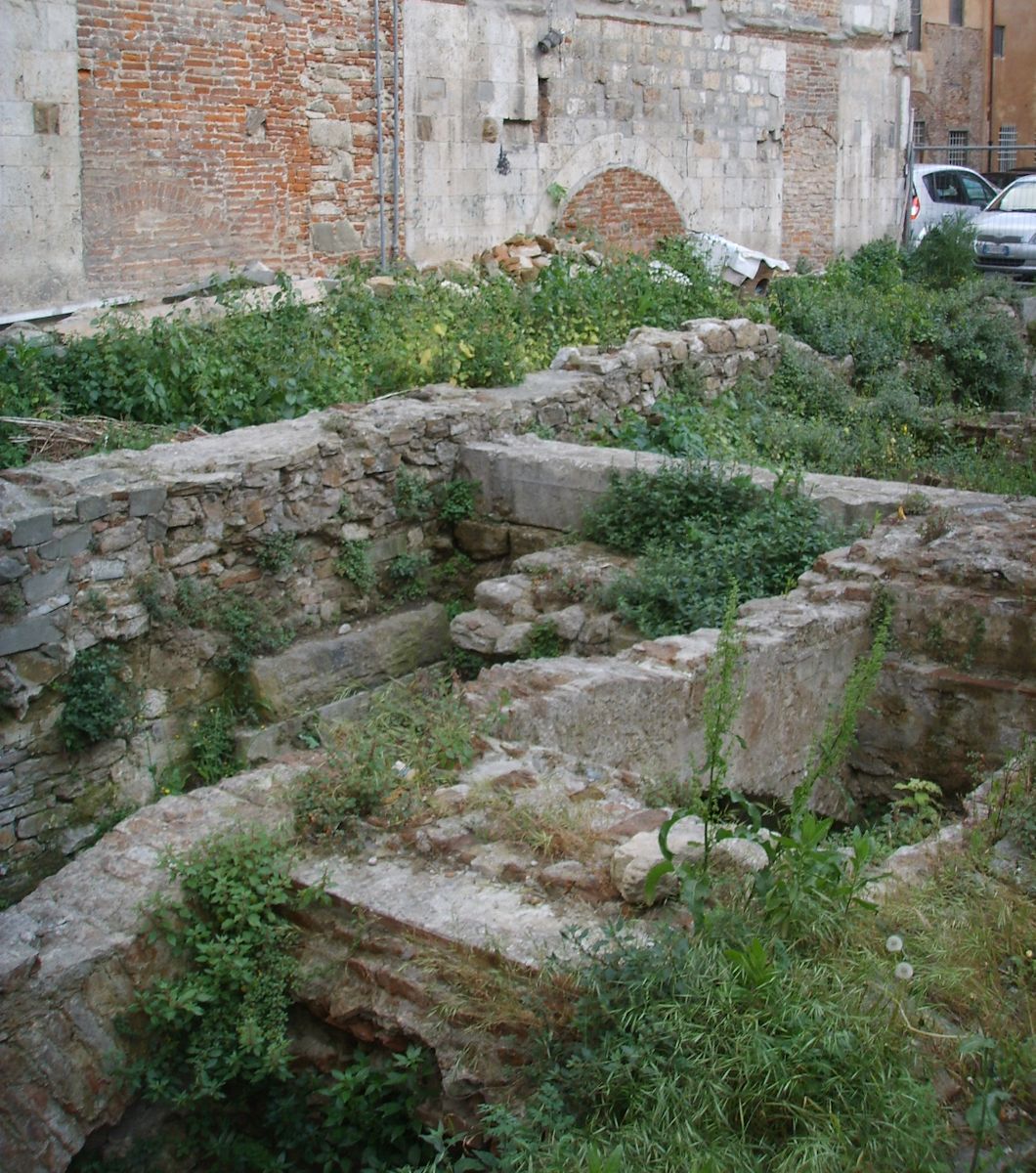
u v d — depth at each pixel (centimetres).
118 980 406
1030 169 3128
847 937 372
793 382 1309
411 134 1473
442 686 570
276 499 800
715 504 817
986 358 1552
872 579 678
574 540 863
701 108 1856
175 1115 422
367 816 456
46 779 691
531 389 1030
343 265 1386
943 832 466
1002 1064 342
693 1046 335
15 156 1119
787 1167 309
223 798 475
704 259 1627
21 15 1105
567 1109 340
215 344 1018
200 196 1279
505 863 423
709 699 450
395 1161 396
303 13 1335
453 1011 376
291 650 803
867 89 2156
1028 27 3244
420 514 899
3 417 866
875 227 2245
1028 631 632
